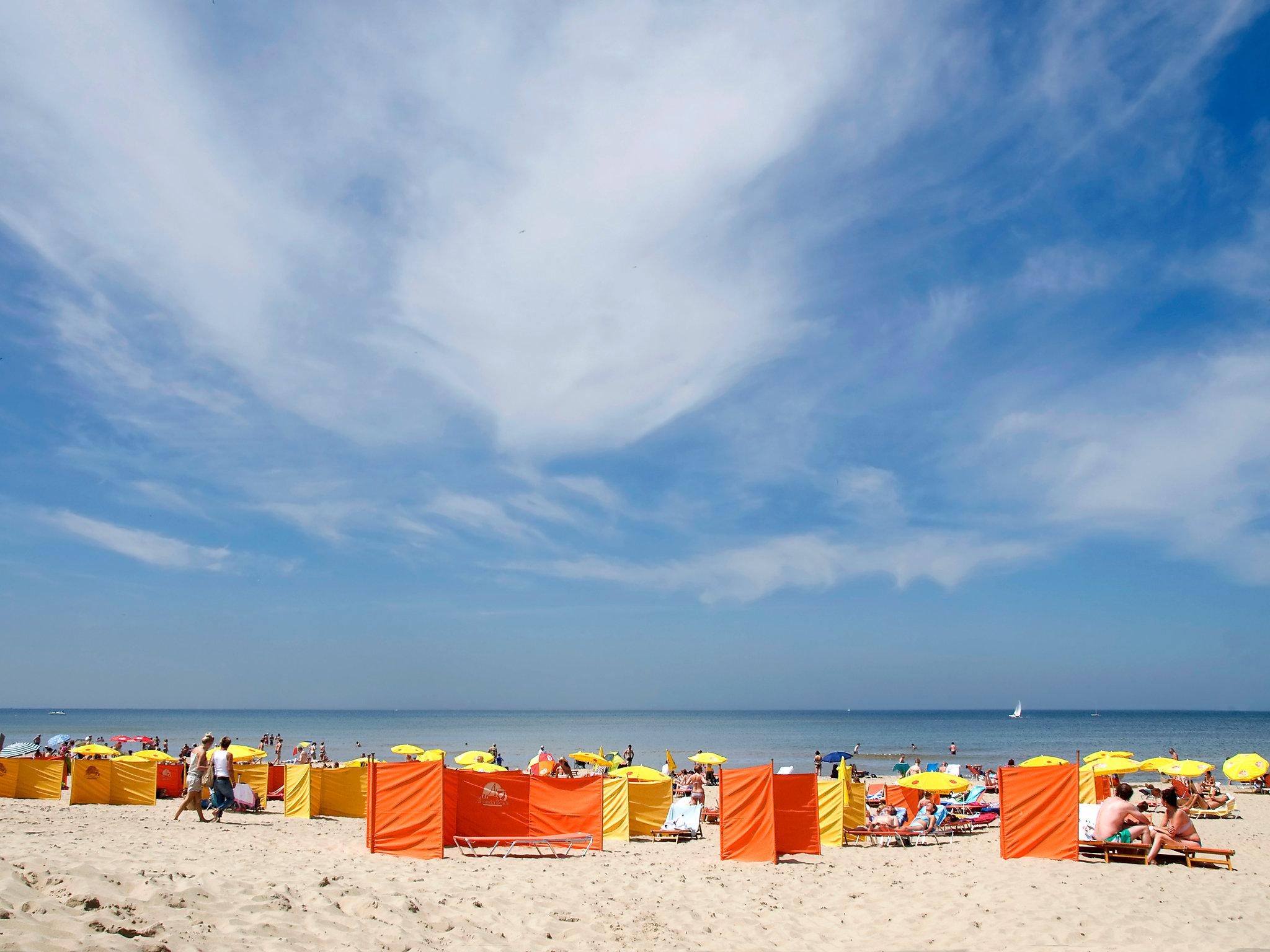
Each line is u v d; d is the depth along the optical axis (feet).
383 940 23.45
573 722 568.41
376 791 39.91
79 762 57.77
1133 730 403.13
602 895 32.40
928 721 617.62
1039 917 31.37
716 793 91.71
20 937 17.79
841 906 33.60
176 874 26.05
